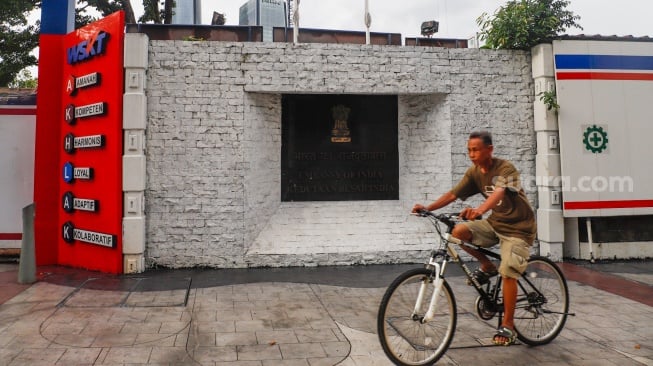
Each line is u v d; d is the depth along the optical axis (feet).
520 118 24.39
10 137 24.62
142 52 21.25
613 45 24.00
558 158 23.70
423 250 23.48
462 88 23.97
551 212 23.52
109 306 16.15
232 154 22.33
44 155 23.02
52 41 23.20
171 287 18.69
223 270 21.81
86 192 22.06
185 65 22.13
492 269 12.91
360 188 25.39
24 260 19.13
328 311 15.88
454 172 23.77
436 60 23.79
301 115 24.99
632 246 24.58
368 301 17.10
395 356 11.17
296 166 24.97
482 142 12.20
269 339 13.19
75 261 22.50
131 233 20.95
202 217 22.09
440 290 11.76
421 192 24.70
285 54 22.79
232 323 14.53
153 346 12.54
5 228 24.44
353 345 12.82
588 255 24.30
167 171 21.93
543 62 23.66
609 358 12.12
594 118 23.67
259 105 23.56
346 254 22.95
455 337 13.48
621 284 19.67
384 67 23.40
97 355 11.88
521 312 13.15
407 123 25.46
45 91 23.06
